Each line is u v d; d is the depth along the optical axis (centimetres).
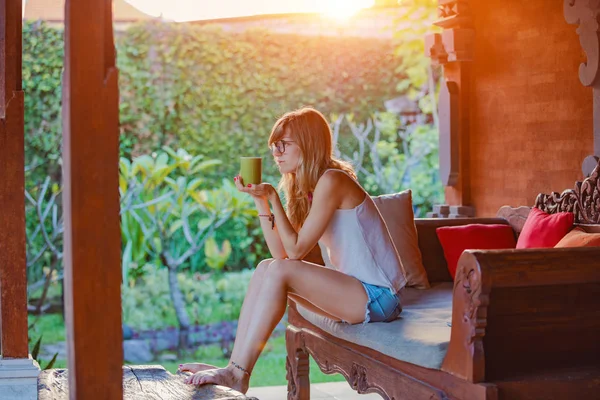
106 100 192
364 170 758
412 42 750
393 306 337
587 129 436
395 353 296
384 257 340
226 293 720
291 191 362
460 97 539
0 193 336
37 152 696
